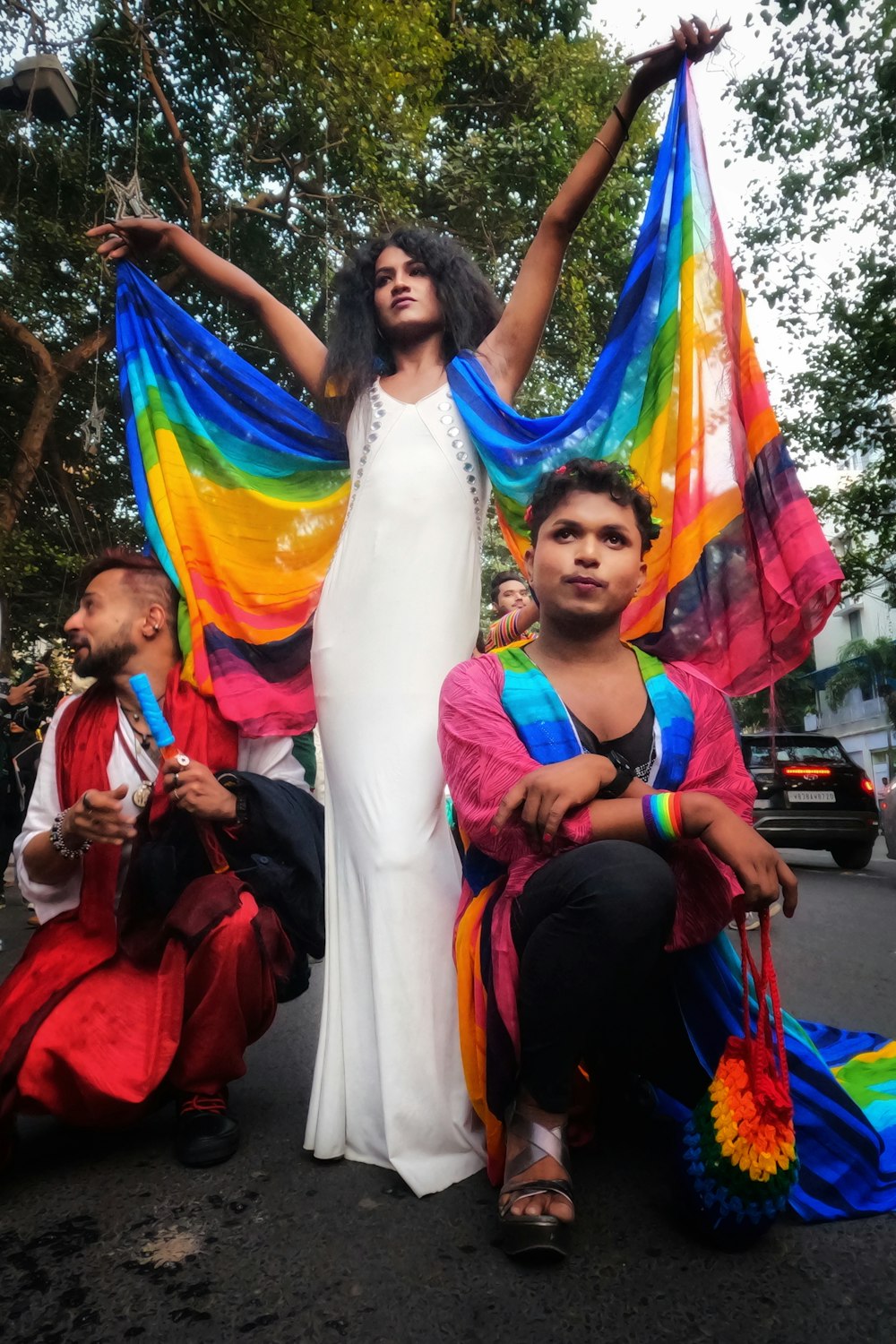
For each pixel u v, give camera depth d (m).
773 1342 1.20
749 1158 1.36
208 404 2.45
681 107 2.16
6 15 8.58
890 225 10.09
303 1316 1.28
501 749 1.58
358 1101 1.79
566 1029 1.46
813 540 1.88
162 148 11.03
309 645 2.34
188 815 2.01
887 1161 1.65
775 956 4.12
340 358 2.29
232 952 1.85
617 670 1.75
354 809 1.87
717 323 2.07
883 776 30.25
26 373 11.36
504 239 11.17
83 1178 1.79
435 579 1.99
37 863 2.01
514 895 1.57
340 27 9.19
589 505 1.72
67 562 10.84
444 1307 1.29
